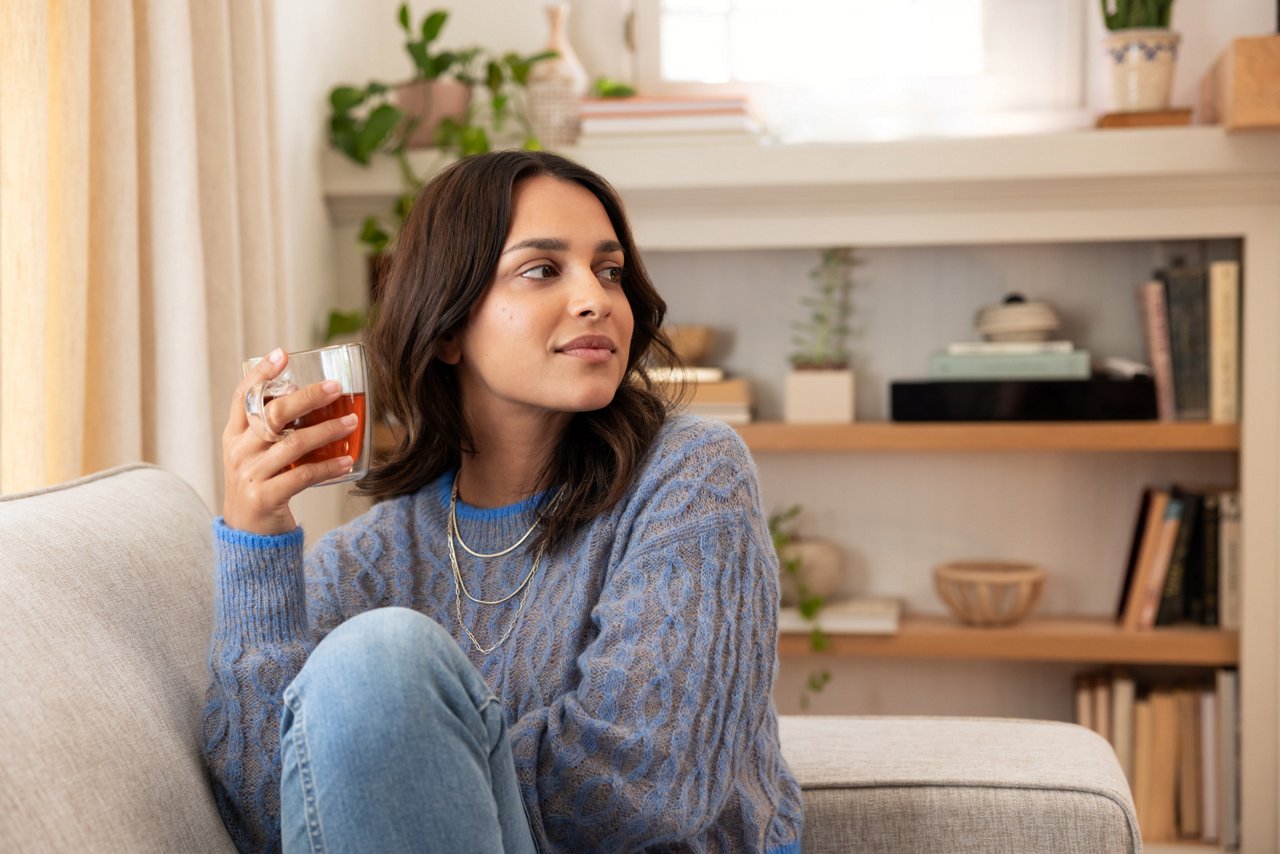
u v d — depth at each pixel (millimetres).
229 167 1945
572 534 1263
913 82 2879
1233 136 2439
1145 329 2686
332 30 2705
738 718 1164
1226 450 2789
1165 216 2535
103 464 1700
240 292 2020
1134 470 2865
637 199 2645
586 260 1228
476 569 1298
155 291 1807
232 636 1132
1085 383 2617
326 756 923
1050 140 2488
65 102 1600
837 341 2932
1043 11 2842
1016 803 1374
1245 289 2535
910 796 1393
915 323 2906
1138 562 2686
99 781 946
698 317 2979
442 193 1251
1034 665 2904
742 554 1202
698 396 2805
